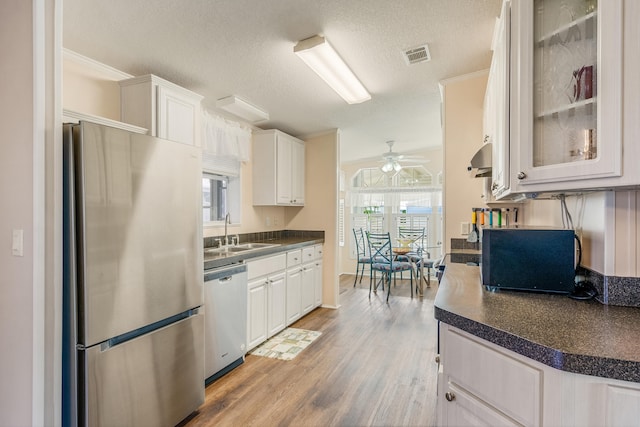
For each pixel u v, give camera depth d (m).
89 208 1.40
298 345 2.99
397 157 4.98
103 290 1.45
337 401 2.10
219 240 3.27
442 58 2.30
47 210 1.39
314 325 3.54
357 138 4.79
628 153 0.95
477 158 2.07
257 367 2.57
